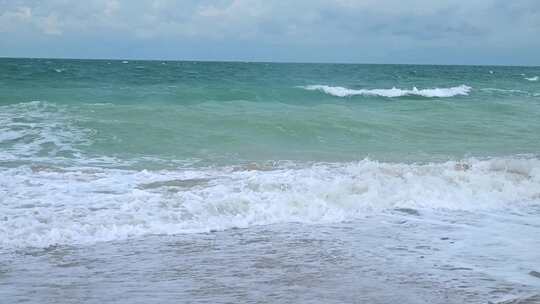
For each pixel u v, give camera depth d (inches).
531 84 1772.9
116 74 1475.1
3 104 744.3
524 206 345.4
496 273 219.6
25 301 184.7
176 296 190.9
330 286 202.5
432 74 2410.2
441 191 361.1
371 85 1486.2
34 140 498.6
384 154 512.4
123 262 228.2
